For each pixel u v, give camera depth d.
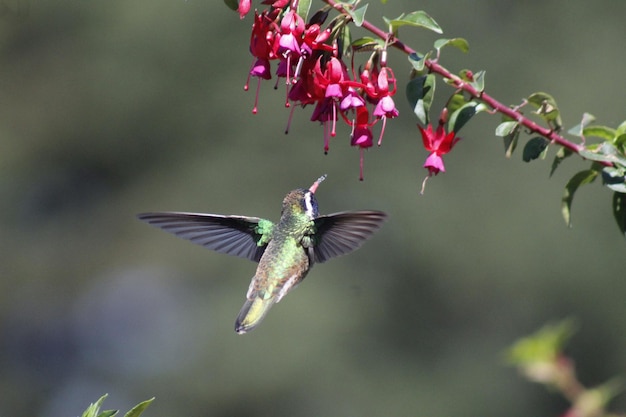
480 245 18.94
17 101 21.06
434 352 18.91
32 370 21.25
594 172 4.43
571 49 19.75
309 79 3.94
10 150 21.06
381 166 19.28
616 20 19.84
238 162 19.88
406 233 19.06
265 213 19.58
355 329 18.67
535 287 18.91
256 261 4.88
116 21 20.59
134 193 20.78
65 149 21.09
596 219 18.92
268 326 18.56
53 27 20.97
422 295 19.06
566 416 4.36
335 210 19.34
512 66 19.55
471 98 4.31
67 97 21.02
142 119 20.69
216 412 18.97
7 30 20.81
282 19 3.91
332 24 3.96
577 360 18.73
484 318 19.09
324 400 18.48
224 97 20.27
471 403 18.59
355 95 3.89
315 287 18.80
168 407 19.31
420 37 18.78
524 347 4.41
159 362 19.59
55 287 21.23
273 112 19.98
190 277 20.20
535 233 19.00
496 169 19.25
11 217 21.16
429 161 4.19
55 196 21.30
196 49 20.41
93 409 3.10
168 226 4.75
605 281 18.86
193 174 20.00
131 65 20.62
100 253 20.97
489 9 19.66
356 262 19.08
